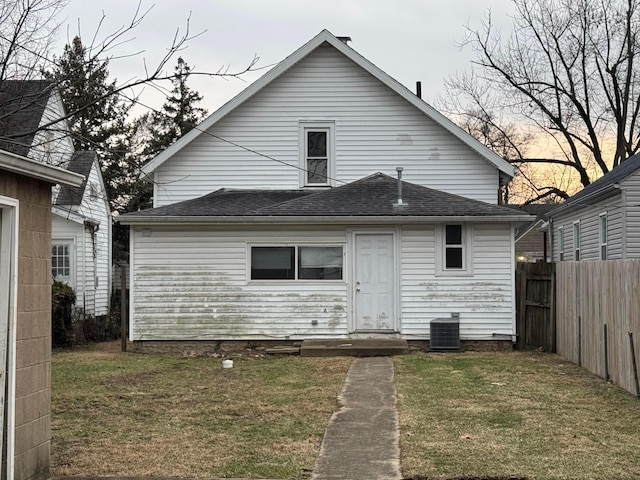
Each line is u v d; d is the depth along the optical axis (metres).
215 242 16.55
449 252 16.48
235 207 17.09
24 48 10.35
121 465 7.08
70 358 15.51
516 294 17.14
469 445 7.62
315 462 7.13
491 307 16.36
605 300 11.84
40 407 6.41
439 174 19.08
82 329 19.41
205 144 19.25
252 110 19.28
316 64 19.30
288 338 16.44
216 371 13.43
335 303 16.48
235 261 16.52
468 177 19.05
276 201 17.89
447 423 8.69
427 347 16.38
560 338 15.26
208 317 16.47
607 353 11.70
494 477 6.52
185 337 16.44
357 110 19.27
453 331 15.91
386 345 15.59
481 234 16.44
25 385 6.15
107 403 10.27
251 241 16.52
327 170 19.20
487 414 9.17
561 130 37.00
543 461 7.00
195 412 9.58
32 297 6.29
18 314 6.04
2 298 5.88
